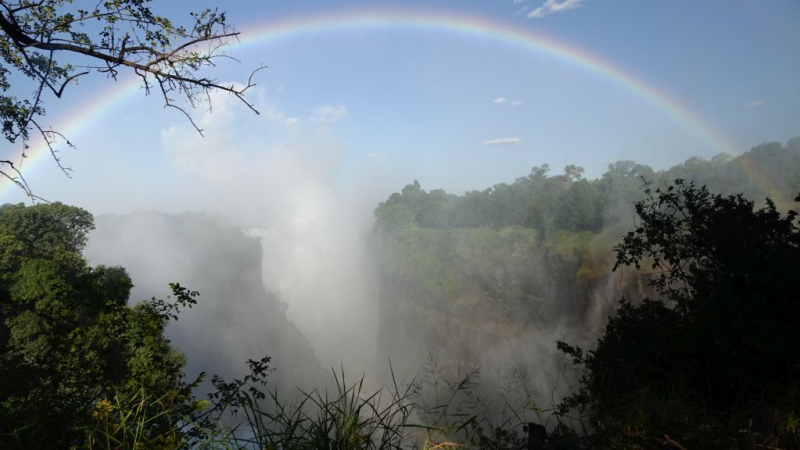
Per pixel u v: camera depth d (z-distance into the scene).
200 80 6.04
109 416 3.93
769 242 7.67
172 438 3.66
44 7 6.09
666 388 5.67
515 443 4.34
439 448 3.62
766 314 6.35
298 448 3.34
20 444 3.81
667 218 9.38
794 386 4.73
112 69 6.11
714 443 3.98
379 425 3.56
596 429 4.45
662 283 9.61
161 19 5.95
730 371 5.71
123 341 6.21
